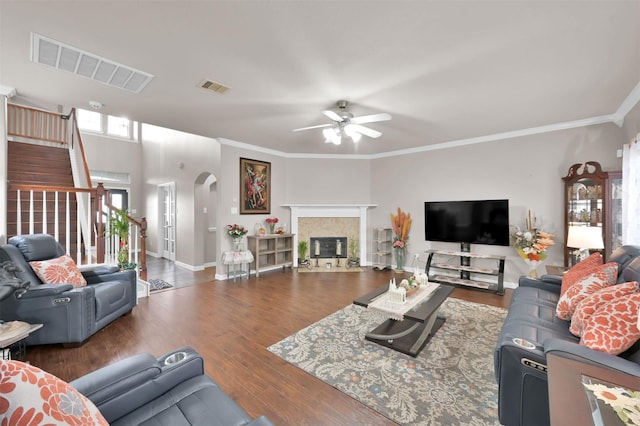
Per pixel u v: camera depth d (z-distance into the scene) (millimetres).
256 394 1921
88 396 1046
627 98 3008
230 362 2309
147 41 1993
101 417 877
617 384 1071
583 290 2027
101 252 3643
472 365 2256
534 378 1438
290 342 2639
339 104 3088
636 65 2318
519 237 3953
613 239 3348
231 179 5062
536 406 1432
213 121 3779
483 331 2861
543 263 4121
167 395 1245
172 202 6762
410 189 5461
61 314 2475
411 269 5473
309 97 2951
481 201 4492
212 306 3600
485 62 2285
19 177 4590
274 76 2508
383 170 5844
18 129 5648
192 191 5879
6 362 722
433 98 2992
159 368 1259
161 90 2775
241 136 4660
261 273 5406
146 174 7977
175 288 4406
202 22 1794
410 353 2398
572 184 3697
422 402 1838
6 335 1940
